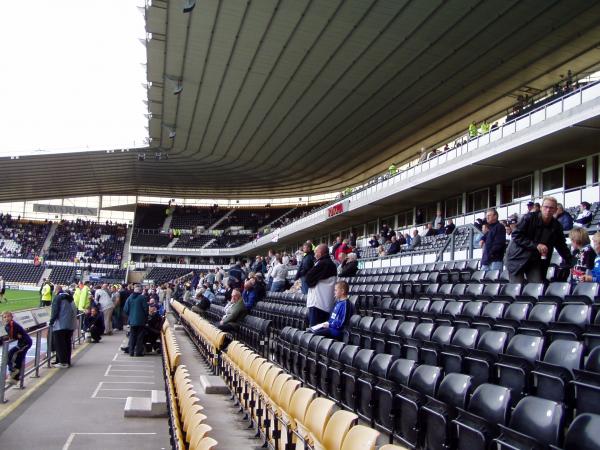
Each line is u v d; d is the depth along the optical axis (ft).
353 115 114.73
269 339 38.40
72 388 36.01
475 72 91.40
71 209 235.61
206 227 231.09
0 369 31.14
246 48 88.94
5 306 108.78
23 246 207.00
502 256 33.96
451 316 26.53
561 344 16.31
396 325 27.32
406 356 22.74
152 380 40.11
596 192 61.00
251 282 56.29
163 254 216.33
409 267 60.49
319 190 203.41
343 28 81.41
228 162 163.12
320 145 138.51
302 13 78.28
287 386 17.95
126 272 204.33
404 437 16.55
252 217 234.17
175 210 240.53
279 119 120.88
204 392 31.89
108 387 36.76
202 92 107.76
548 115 62.34
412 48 85.30
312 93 105.29
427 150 132.98
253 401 23.73
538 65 88.33
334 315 29.22
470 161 75.92
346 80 98.32
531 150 68.33
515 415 12.39
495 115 109.60
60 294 44.93
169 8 78.59
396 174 99.86
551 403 11.73
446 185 90.17
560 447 11.23
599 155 67.21
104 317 73.77
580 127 59.11
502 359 17.01
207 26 82.84
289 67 94.94
